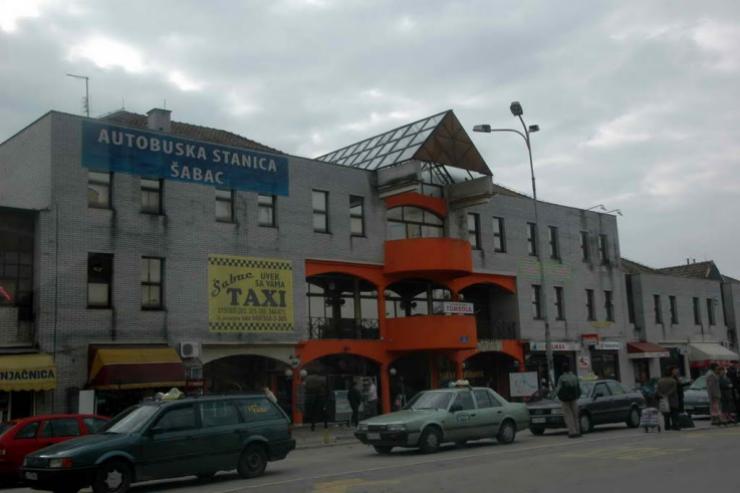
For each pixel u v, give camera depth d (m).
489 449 19.02
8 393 23.52
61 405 24.22
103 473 13.12
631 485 12.00
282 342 30.03
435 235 36.94
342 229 33.12
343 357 33.41
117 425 14.41
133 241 26.75
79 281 25.28
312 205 32.31
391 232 35.16
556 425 23.09
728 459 14.87
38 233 24.77
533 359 40.66
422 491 12.05
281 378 30.78
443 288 38.06
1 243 24.34
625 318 47.00
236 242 29.47
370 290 34.91
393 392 34.78
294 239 31.31
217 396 15.39
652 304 49.69
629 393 24.91
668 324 50.50
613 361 45.88
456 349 34.16
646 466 14.16
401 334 33.72
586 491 11.55
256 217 30.28
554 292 42.53
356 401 30.81
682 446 17.42
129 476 13.43
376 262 34.19
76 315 25.03
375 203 34.72
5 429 17.02
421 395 20.33
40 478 12.87
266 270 30.14
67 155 25.70
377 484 13.03
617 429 24.41
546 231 42.78
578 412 22.06
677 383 22.39
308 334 31.73
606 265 46.47
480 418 19.84
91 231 25.83
